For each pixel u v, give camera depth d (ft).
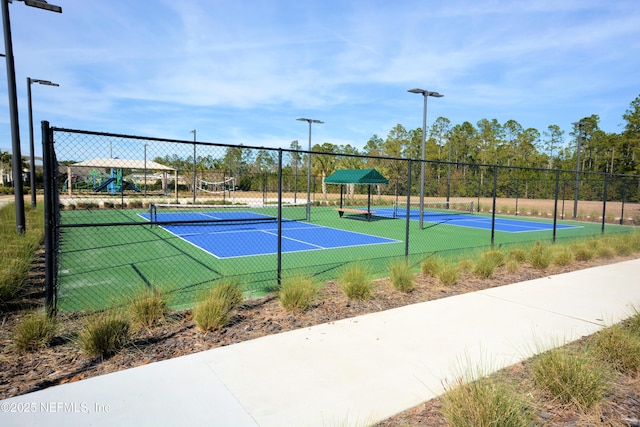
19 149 32.96
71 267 26.37
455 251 35.32
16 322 15.37
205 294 16.83
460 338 14.17
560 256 28.22
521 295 19.99
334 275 24.81
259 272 25.64
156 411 9.35
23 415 9.07
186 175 121.08
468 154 251.39
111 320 13.09
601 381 10.32
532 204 107.24
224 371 11.41
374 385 10.75
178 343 13.52
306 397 10.09
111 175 120.57
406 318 16.26
